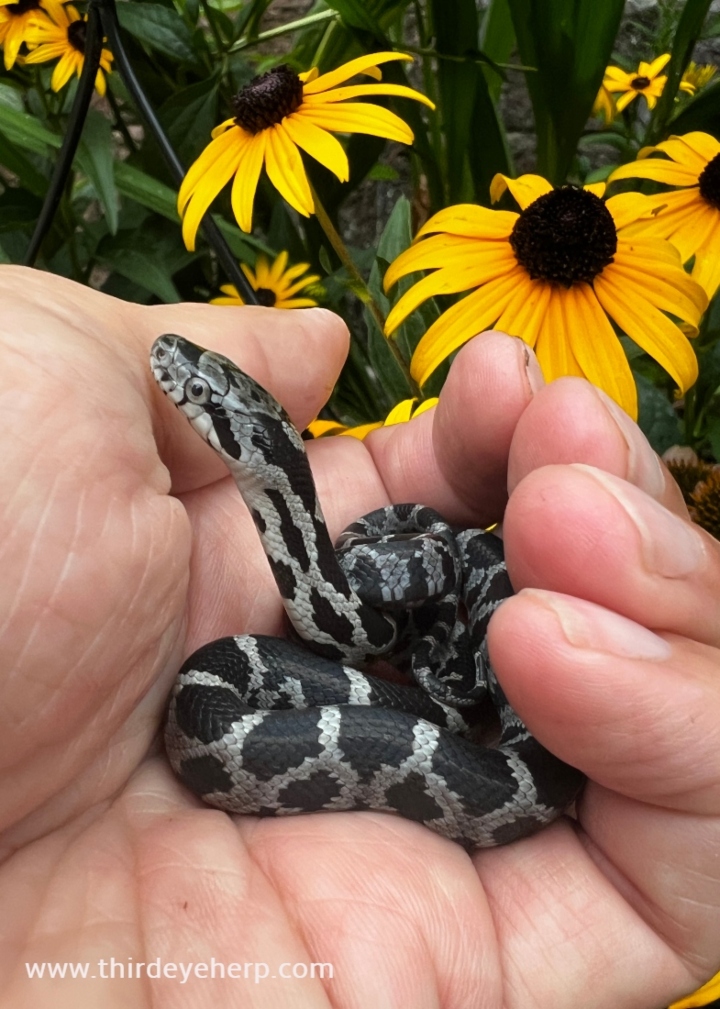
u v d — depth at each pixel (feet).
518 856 0.33
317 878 0.29
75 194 0.72
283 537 0.37
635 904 0.32
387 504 0.47
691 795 0.28
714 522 0.44
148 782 0.33
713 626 0.29
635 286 0.38
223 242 0.45
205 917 0.26
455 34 0.51
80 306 0.34
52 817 0.29
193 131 0.56
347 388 0.60
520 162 0.96
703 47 0.85
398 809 0.32
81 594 0.26
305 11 1.01
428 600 0.39
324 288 0.57
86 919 0.25
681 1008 0.38
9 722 0.26
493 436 0.38
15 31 0.54
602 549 0.28
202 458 0.39
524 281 0.38
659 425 0.51
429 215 0.67
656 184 0.57
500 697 0.37
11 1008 0.21
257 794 0.32
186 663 0.34
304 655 0.37
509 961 0.31
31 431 0.26
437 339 0.39
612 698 0.26
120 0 0.55
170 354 0.34
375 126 0.40
